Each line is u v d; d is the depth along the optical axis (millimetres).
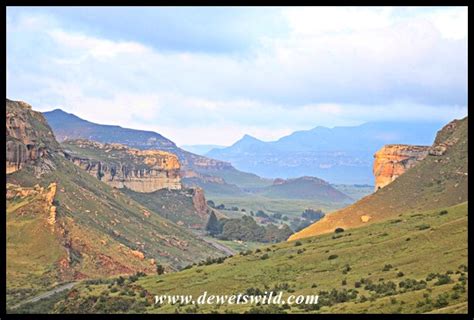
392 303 150875
